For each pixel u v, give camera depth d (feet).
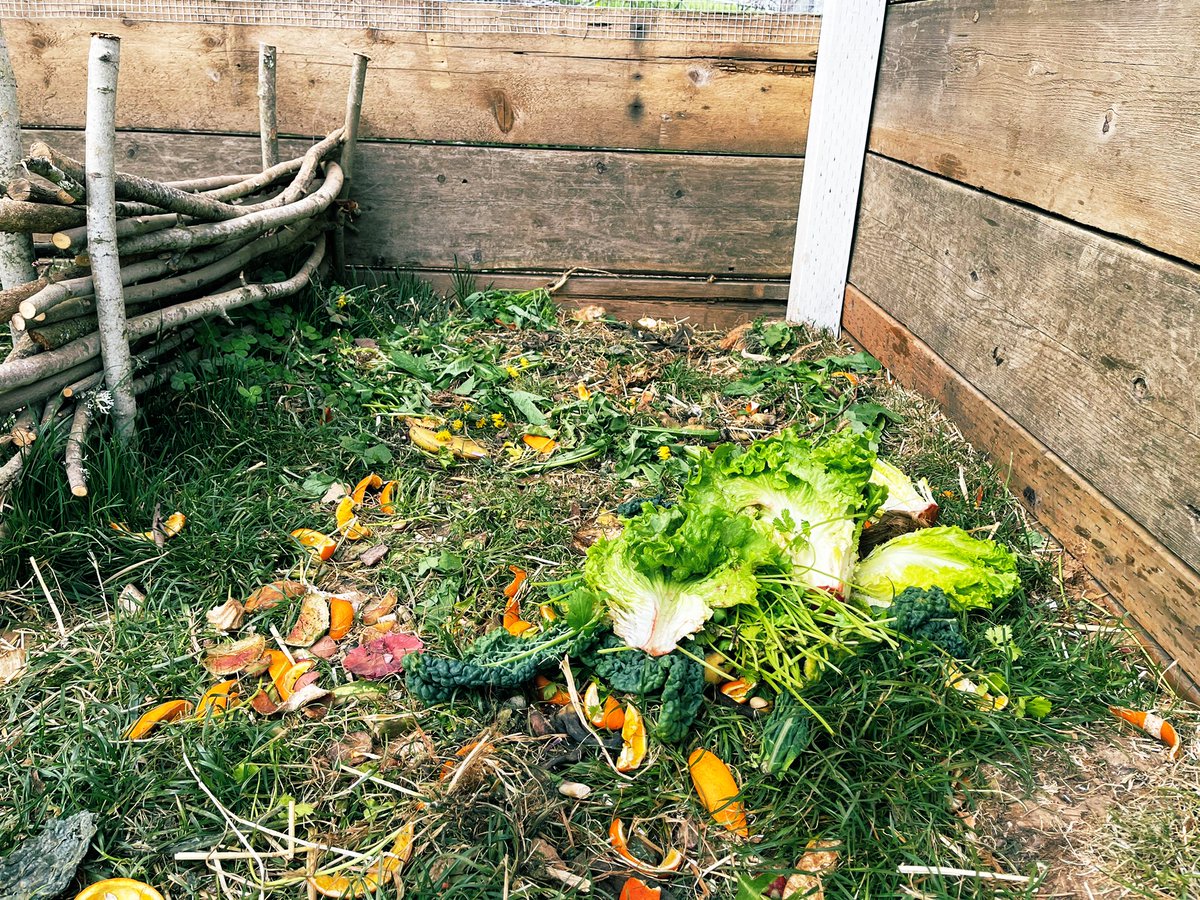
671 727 2.64
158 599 3.26
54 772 2.58
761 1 5.61
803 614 2.90
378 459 4.09
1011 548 3.58
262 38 5.64
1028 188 3.82
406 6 5.59
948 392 4.56
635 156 5.95
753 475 3.31
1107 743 2.76
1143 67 3.09
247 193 4.88
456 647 3.04
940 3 4.61
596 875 2.37
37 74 5.65
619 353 5.39
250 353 4.78
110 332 3.69
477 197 6.02
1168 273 2.98
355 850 2.41
